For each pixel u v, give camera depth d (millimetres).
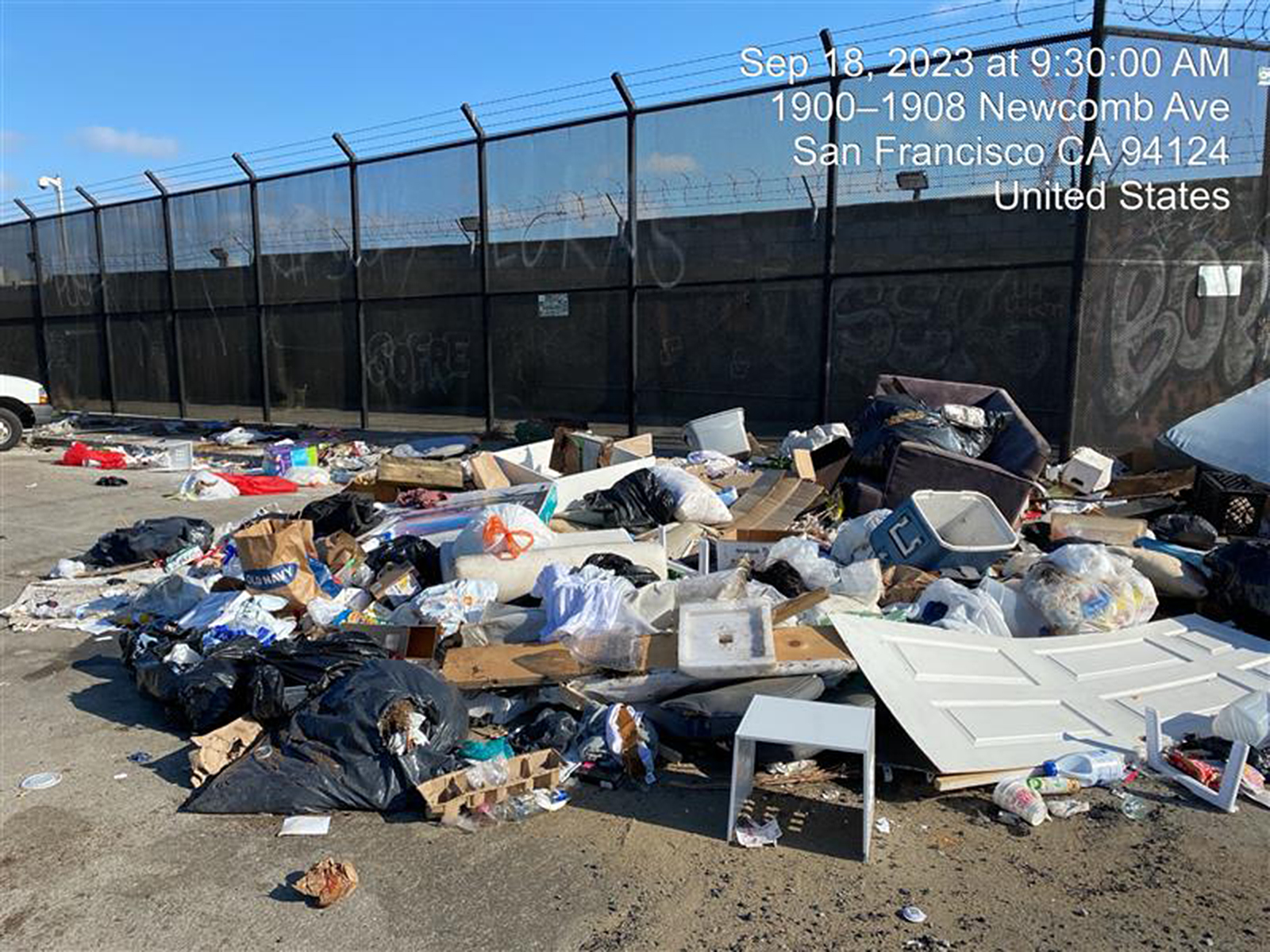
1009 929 2863
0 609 6508
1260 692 4238
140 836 3506
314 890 3055
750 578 5473
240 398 16859
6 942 2908
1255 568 5156
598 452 8922
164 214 17172
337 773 3662
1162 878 3123
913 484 7086
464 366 14031
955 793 3697
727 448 9867
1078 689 4324
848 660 4074
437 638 4641
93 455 13195
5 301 20375
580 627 4512
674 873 3189
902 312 10234
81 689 5039
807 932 2859
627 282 12203
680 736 4105
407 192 14102
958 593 4965
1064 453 9211
